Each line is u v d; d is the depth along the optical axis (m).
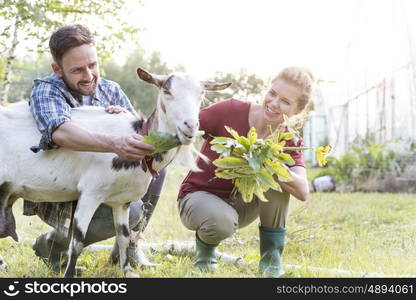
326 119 21.05
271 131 4.40
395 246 5.78
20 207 7.89
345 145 18.06
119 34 8.82
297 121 4.29
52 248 4.54
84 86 4.12
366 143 16.36
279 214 4.41
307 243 5.77
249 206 4.61
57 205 4.41
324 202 8.95
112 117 4.14
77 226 4.00
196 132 3.62
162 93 3.75
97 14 8.74
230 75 11.97
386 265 4.89
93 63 4.08
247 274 4.51
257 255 4.90
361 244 5.76
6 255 5.11
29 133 4.14
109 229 4.51
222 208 4.30
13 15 8.23
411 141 13.02
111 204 4.18
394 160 12.23
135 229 4.72
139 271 4.51
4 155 4.13
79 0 8.60
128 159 3.67
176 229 6.62
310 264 4.95
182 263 4.75
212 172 4.46
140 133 4.06
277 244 4.46
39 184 4.12
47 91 4.05
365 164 12.27
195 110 3.65
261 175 3.82
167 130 3.81
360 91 16.89
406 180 11.58
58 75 4.18
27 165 4.10
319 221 7.36
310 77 4.28
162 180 4.78
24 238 5.77
